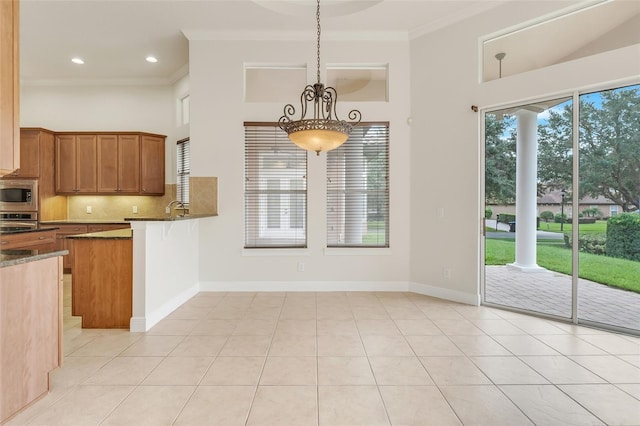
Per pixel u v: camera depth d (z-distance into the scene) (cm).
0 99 181
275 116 411
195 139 406
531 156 329
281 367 221
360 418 169
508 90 330
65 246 499
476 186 354
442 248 382
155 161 544
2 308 164
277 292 407
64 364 226
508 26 331
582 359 233
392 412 173
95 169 520
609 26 282
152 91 559
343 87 493
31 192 492
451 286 375
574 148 300
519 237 338
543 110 321
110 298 291
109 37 412
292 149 414
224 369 219
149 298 294
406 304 360
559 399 185
